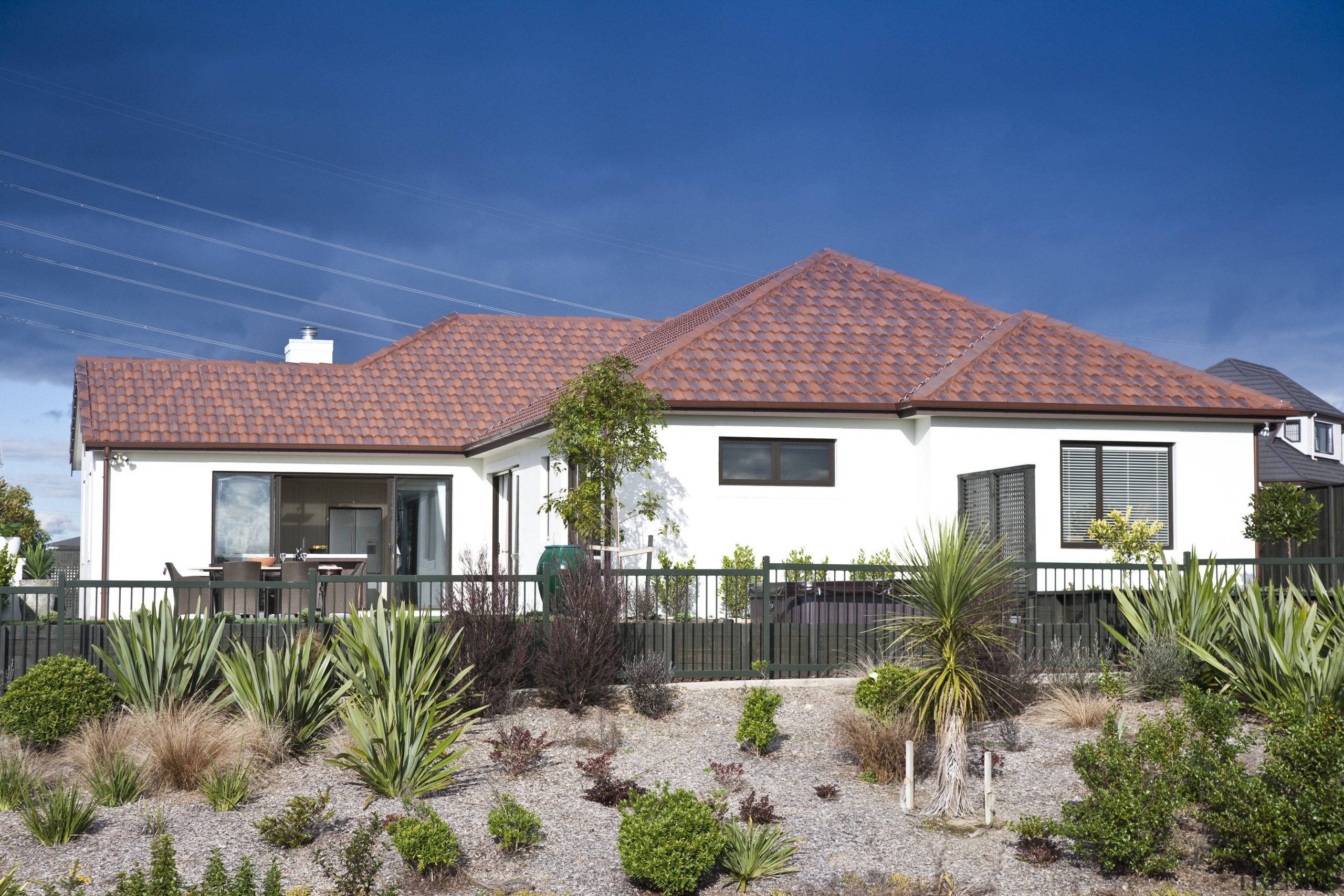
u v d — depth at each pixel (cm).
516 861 861
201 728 1079
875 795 1032
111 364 2416
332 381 2461
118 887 735
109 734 1094
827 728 1238
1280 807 813
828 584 1497
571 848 888
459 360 2611
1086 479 1806
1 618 1330
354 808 971
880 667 1248
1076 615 1524
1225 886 816
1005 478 1587
